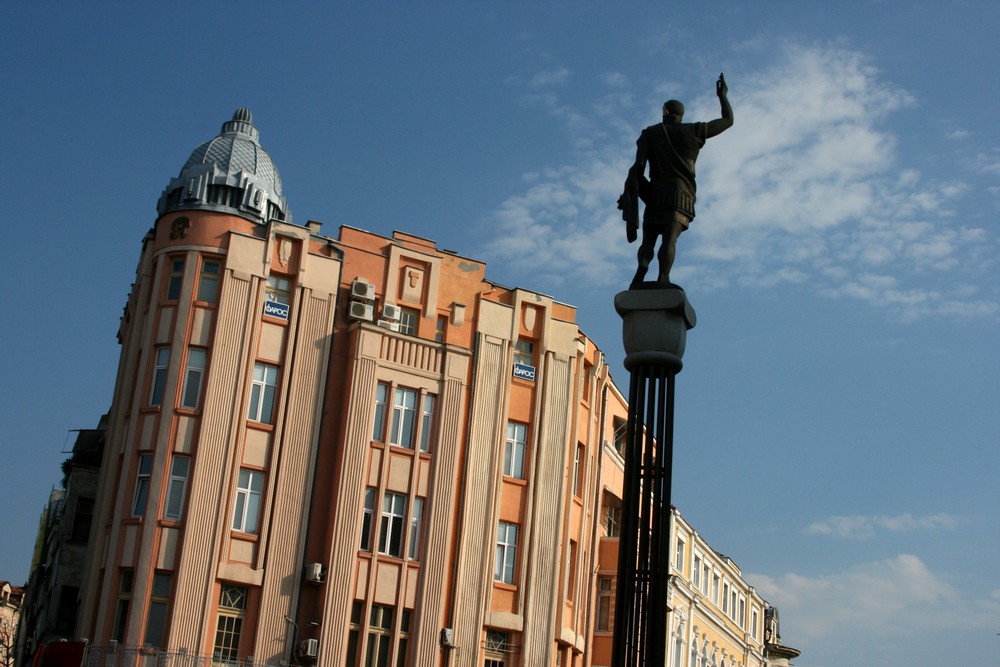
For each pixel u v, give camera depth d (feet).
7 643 292.40
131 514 136.98
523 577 153.48
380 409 147.84
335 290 149.48
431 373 151.33
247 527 138.92
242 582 136.36
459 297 159.84
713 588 230.48
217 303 142.51
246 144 157.38
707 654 224.33
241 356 141.90
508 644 151.74
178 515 136.05
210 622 133.90
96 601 136.77
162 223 147.74
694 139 57.36
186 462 138.00
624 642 51.65
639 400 54.65
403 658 142.31
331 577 139.33
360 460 144.15
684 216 56.95
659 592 51.83
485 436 155.22
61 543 157.79
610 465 180.24
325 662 136.56
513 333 160.86
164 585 133.80
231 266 143.64
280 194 158.92
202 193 148.15
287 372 144.15
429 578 145.38
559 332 164.25
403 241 160.56
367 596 141.38
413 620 143.64
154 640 132.05
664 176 57.26
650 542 53.11
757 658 261.03
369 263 154.61
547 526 156.87
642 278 56.44
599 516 172.55
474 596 149.07
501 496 155.33
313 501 142.82
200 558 134.62
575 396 165.68
